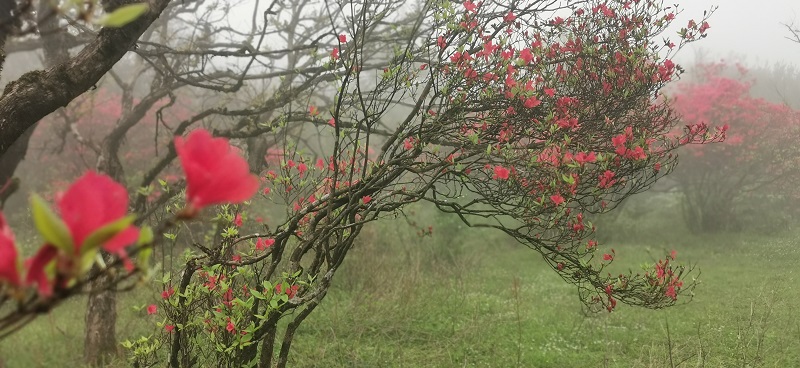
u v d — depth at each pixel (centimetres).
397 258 988
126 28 278
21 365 515
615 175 368
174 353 331
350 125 448
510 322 717
